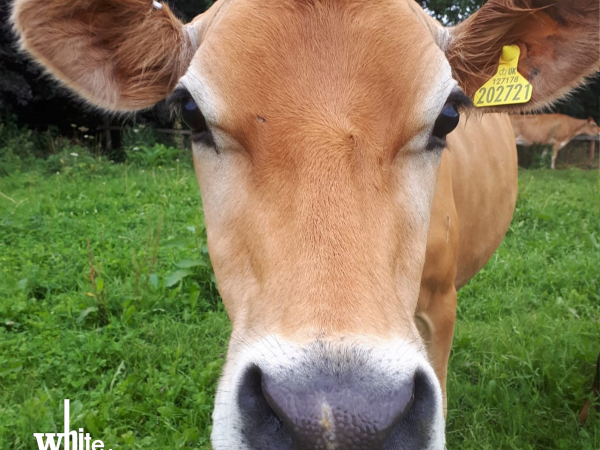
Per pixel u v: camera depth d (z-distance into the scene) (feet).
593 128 14.17
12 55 9.46
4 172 7.84
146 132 10.58
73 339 2.77
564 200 6.41
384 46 1.23
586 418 2.29
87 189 6.35
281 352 1.00
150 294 3.25
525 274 3.92
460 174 2.24
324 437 0.91
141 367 2.59
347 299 1.04
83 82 1.64
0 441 2.08
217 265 1.33
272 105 1.18
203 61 1.28
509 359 2.70
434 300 2.03
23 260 3.81
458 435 2.27
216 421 1.13
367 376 0.96
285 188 1.15
